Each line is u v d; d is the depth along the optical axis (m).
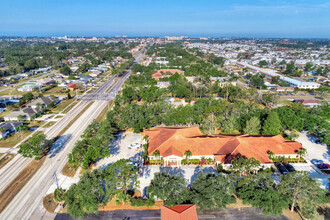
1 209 55.41
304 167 73.62
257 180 59.22
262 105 139.88
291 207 55.34
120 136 95.25
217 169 70.69
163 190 53.38
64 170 71.38
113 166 60.25
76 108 131.25
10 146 86.00
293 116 94.50
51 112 124.19
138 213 54.84
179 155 74.50
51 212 55.00
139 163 75.62
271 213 54.03
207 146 78.19
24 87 168.75
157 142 81.12
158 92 140.38
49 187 63.59
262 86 178.62
